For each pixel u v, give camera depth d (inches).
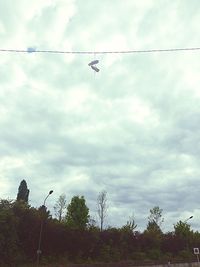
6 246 1732.3
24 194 2999.5
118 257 2423.7
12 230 1771.7
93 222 2746.1
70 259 2208.4
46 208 2273.6
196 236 3373.5
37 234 2078.0
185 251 2994.6
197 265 2731.3
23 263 1913.1
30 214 2103.8
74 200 2556.6
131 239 2711.6
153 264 2455.7
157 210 3425.2
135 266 2325.3
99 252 2389.3
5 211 1776.6
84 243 2314.2
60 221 2439.7
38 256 1857.8
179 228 3302.2
